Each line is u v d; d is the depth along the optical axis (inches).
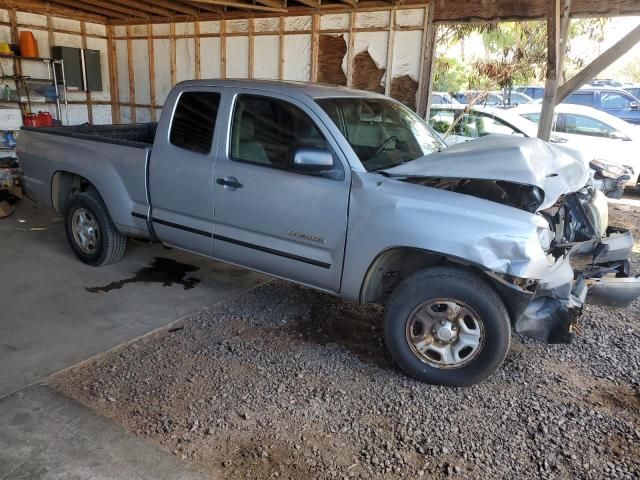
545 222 119.1
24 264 197.6
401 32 335.0
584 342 151.9
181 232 167.0
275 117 144.7
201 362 134.2
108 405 114.0
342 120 141.5
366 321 162.1
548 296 120.6
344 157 132.0
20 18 419.8
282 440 105.9
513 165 120.2
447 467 99.9
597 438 109.0
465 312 122.0
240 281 190.7
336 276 136.1
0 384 119.4
